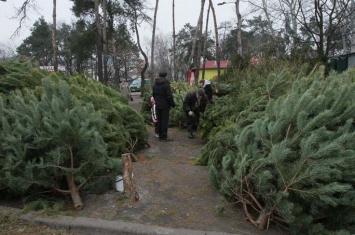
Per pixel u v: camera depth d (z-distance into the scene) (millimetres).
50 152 4160
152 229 3625
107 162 4645
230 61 13648
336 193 3455
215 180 4492
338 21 15773
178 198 4551
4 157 4281
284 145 3453
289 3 19828
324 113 3553
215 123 7840
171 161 6586
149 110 11992
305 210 3604
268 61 11789
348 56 17141
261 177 3537
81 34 30344
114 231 3676
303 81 4762
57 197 4562
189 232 3559
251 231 3676
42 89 5262
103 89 8656
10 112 4527
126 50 42000
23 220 3928
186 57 54531
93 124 4840
